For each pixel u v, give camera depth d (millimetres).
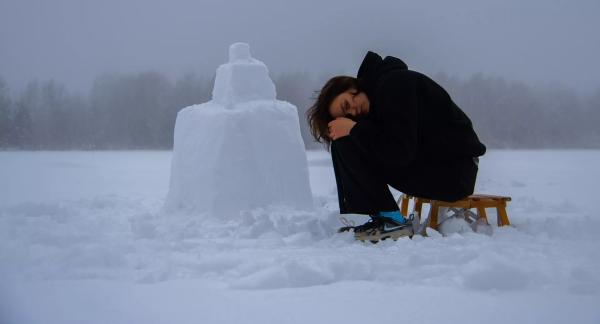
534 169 12844
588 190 6922
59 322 1544
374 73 2959
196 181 3695
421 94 2836
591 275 1946
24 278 2053
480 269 1895
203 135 3719
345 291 1863
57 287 1930
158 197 5828
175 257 2379
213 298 1789
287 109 3859
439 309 1646
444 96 2871
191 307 1685
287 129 3807
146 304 1719
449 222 3020
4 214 3863
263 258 2303
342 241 2754
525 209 4402
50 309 1664
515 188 7289
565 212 4301
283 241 2762
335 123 2801
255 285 1926
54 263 2254
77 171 12094
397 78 2771
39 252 2438
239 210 3561
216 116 3668
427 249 2387
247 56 4016
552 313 1602
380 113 2771
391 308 1661
